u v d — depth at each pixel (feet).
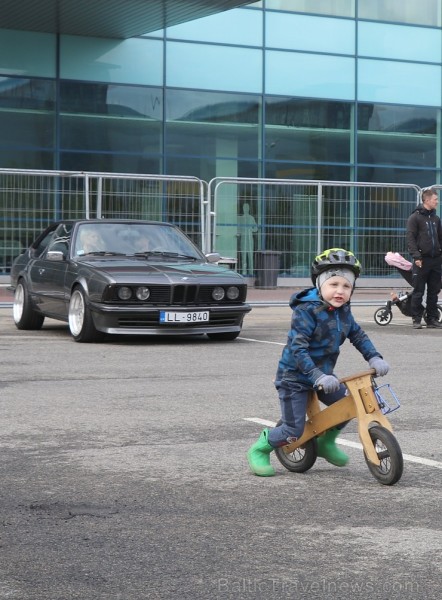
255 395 32.53
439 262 56.29
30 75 87.66
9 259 69.05
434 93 101.14
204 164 93.61
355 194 74.33
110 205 70.08
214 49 93.61
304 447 21.90
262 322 60.23
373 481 21.33
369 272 74.38
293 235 74.08
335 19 97.45
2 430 26.53
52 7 79.46
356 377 21.13
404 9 99.66
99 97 89.92
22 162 87.61
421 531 17.67
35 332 53.26
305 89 96.68
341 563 15.88
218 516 18.52
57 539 16.99
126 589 14.62
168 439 25.50
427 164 101.14
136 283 46.16
